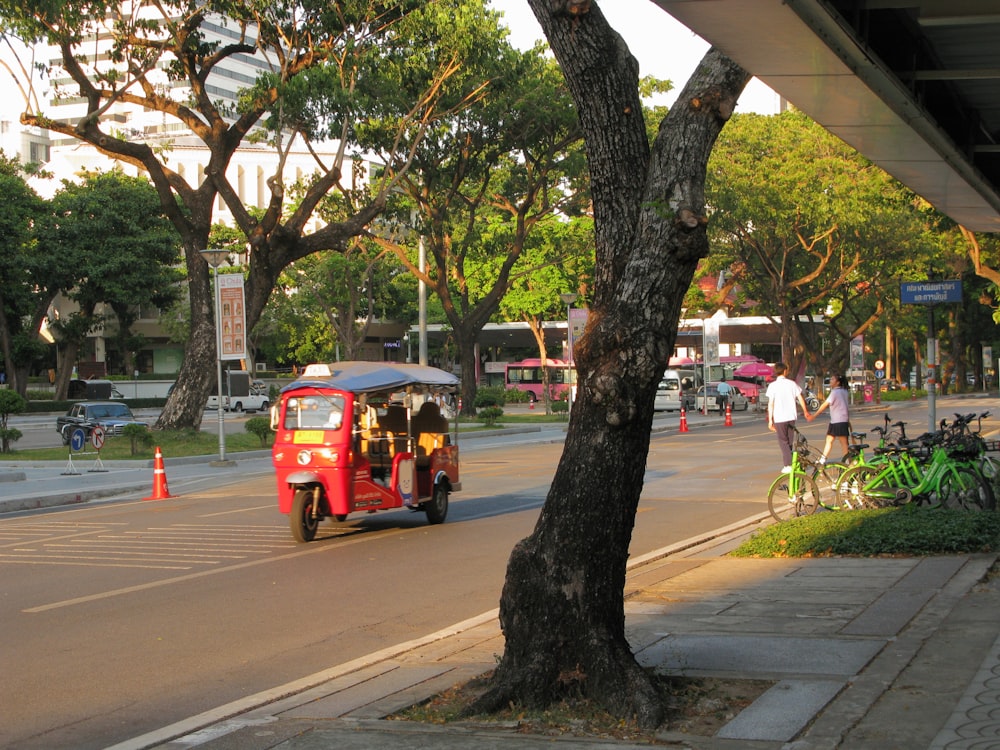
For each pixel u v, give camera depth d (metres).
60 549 14.16
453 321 45.88
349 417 14.32
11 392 32.97
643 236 6.06
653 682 6.21
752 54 6.99
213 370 34.50
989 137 11.95
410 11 30.86
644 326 6.03
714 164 47.94
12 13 27.75
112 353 96.38
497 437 39.53
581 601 6.09
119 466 29.02
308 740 5.68
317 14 31.14
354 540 14.38
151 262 64.19
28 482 24.23
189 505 19.41
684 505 17.39
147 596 10.66
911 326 73.75
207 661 8.02
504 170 46.00
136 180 65.06
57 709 6.81
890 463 14.26
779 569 10.80
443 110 37.84
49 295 63.06
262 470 27.16
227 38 111.25
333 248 33.47
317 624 9.24
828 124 9.55
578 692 6.01
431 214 42.62
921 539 11.36
